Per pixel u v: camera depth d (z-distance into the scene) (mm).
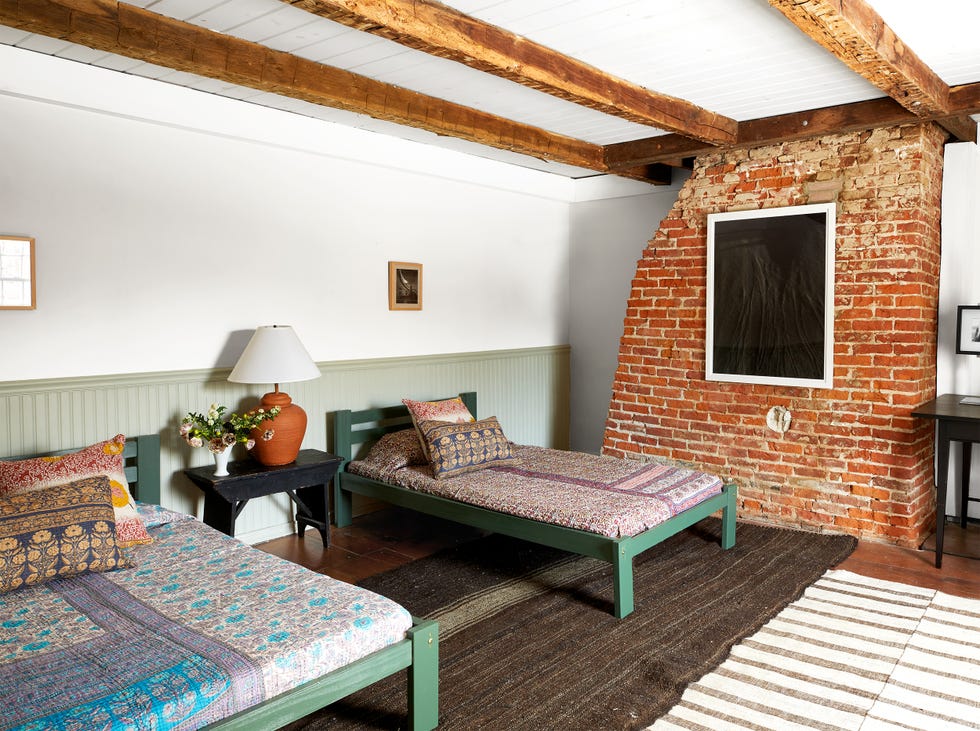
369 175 4801
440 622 3242
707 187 4980
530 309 6172
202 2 2760
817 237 4492
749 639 3064
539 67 3127
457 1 2688
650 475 4188
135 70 3479
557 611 3359
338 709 2557
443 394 5410
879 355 4312
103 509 2752
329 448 4688
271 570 2691
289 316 4410
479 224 5637
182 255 3902
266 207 4250
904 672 2777
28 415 3383
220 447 3730
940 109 3684
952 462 4809
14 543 2510
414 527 4738
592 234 6391
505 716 2490
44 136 3373
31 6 2557
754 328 4773
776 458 4734
